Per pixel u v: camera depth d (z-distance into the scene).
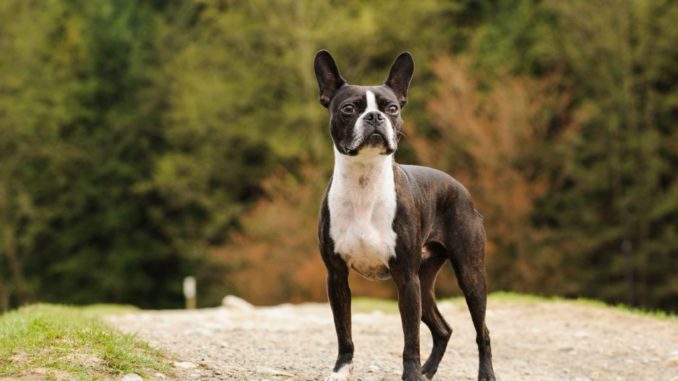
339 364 6.01
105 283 31.33
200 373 6.39
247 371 6.66
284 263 23.70
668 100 24.42
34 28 29.16
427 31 28.48
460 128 22.64
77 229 32.06
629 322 11.25
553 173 25.30
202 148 29.81
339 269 5.96
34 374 5.66
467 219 6.43
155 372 6.18
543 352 9.67
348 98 5.80
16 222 30.39
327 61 6.12
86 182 31.81
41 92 30.06
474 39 27.36
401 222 5.82
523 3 28.09
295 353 8.27
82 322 8.02
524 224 22.58
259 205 25.55
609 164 24.94
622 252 24.81
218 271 29.80
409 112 27.09
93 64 32.31
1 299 30.42
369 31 26.42
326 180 25.73
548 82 23.62
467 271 6.37
